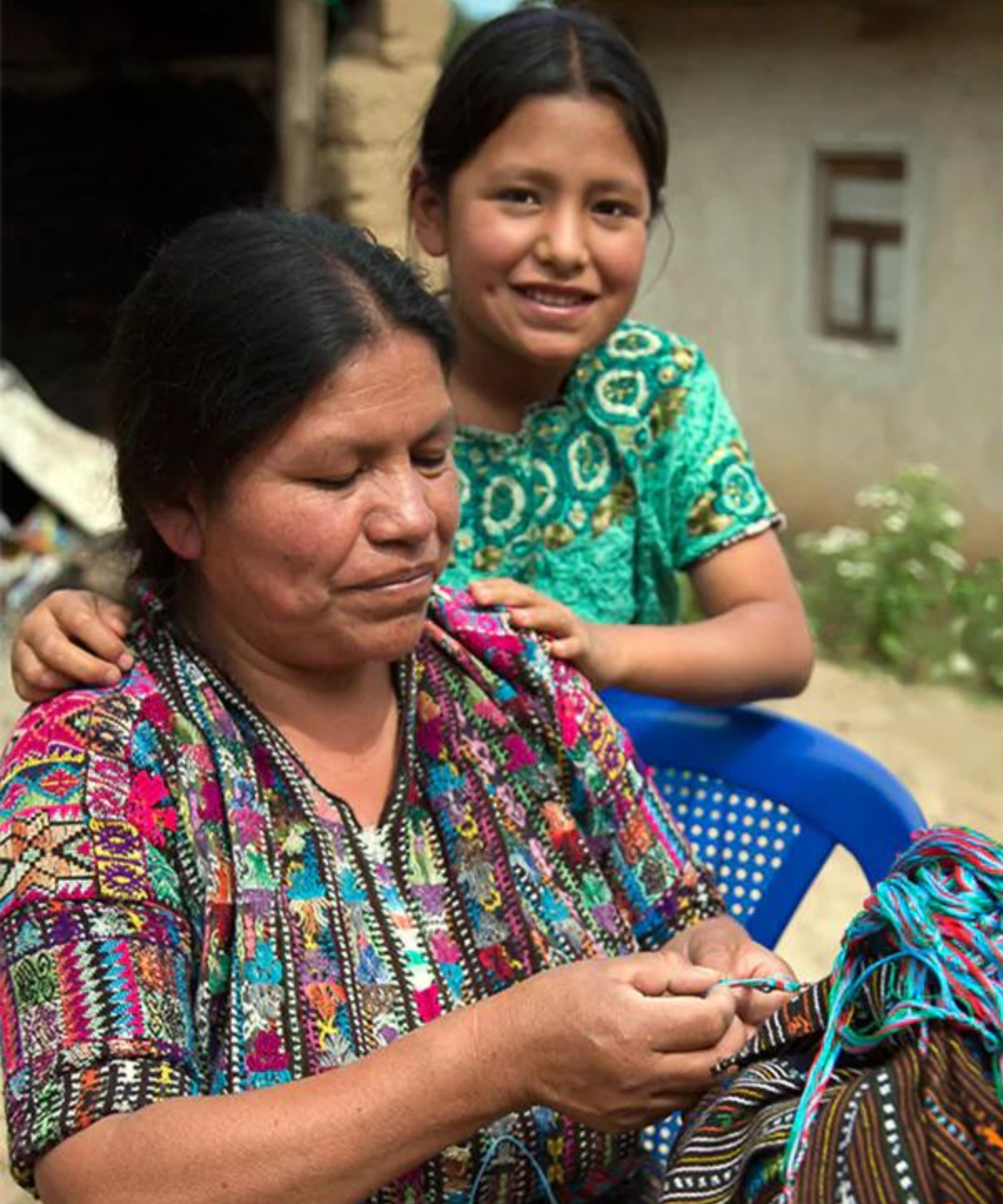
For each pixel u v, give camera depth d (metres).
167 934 1.38
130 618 1.55
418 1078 1.30
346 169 7.03
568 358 2.11
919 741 4.84
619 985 1.32
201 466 1.42
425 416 1.43
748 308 7.09
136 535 1.54
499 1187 1.50
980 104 6.07
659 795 1.84
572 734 1.66
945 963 1.20
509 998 1.33
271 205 1.65
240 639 1.52
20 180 10.18
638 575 2.29
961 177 6.19
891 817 1.94
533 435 2.21
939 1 6.13
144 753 1.44
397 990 1.46
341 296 1.39
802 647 2.17
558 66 2.03
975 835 1.27
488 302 2.11
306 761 1.53
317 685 1.54
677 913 1.69
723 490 2.22
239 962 1.40
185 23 10.06
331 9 7.38
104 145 10.23
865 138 6.48
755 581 2.22
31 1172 1.30
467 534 2.24
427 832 1.56
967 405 6.27
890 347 6.58
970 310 6.21
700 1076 1.33
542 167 2.03
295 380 1.37
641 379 2.22
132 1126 1.27
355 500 1.41
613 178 2.05
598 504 2.23
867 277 6.68
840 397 6.76
